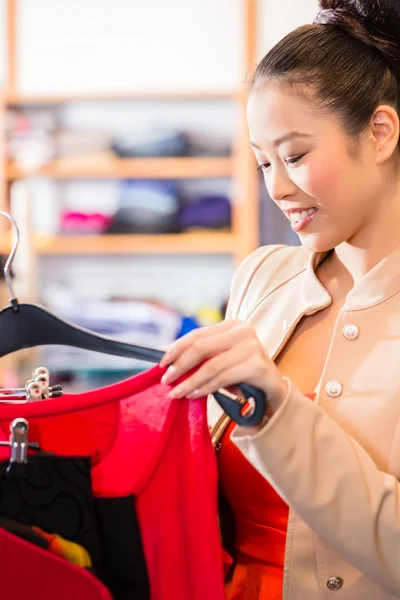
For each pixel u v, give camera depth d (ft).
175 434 4.11
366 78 4.33
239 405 3.90
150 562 4.11
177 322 14.57
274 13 15.62
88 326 14.34
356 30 4.44
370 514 3.99
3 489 3.95
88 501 4.01
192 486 4.04
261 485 4.60
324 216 4.36
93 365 14.01
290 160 4.30
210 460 4.03
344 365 4.55
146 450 4.14
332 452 4.01
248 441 3.91
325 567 4.41
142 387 4.09
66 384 13.96
